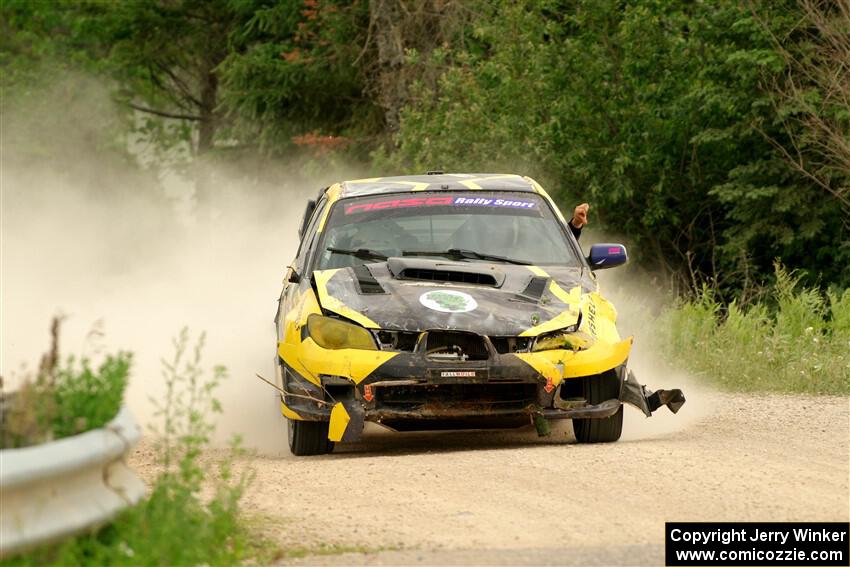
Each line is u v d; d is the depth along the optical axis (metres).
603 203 81.19
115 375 19.06
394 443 33.56
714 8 81.19
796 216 77.75
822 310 55.22
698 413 36.19
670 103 81.75
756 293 75.38
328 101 109.75
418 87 85.44
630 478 25.59
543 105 82.25
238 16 118.75
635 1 83.25
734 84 78.19
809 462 27.23
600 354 30.17
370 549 20.77
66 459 17.45
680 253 82.12
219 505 20.58
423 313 30.11
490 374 29.33
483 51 96.38
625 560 19.77
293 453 31.69
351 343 29.83
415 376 29.25
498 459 28.05
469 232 35.50
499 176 39.31
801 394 40.62
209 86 134.62
